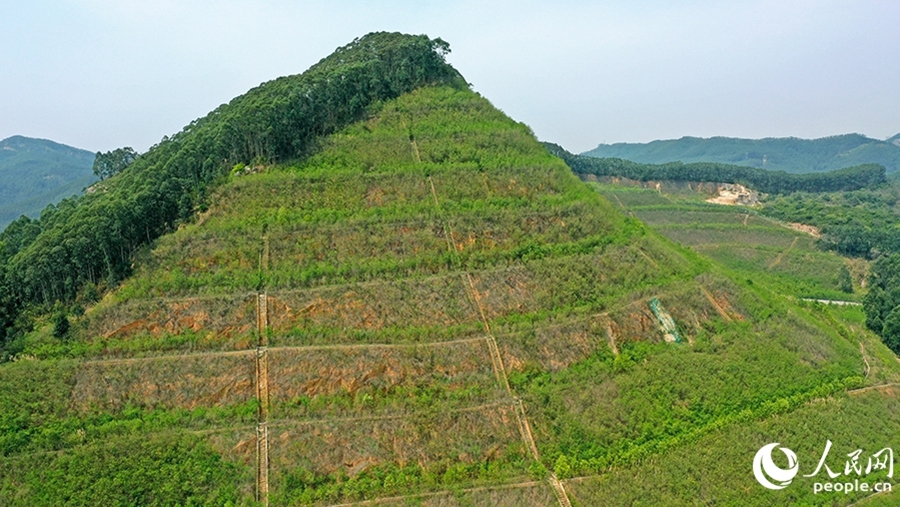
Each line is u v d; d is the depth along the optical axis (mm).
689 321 70438
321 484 49844
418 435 53438
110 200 71438
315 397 54969
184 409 53062
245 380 55281
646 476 53750
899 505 55312
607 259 75438
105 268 64938
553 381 60656
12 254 76250
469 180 83438
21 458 48125
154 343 57156
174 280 62625
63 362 54750
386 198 78438
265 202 74125
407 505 48750
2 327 59312
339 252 68875
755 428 60188
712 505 52438
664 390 61531
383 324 62156
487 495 50344
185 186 75250
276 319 60594
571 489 52031
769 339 71125
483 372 60094
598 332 65750
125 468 48188
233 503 47781
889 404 67938
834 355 72750
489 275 69500
